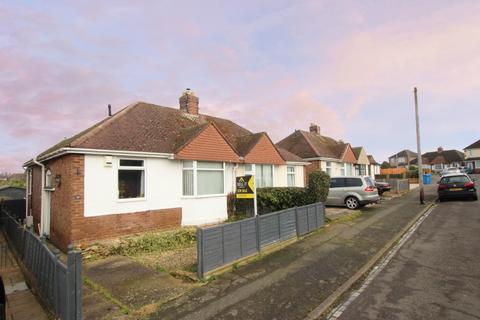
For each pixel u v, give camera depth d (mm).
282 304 5297
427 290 5703
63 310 4688
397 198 23547
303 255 8305
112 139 10953
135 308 5238
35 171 15031
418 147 19797
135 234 10688
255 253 8203
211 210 13727
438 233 10547
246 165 16875
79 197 9703
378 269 7098
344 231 11359
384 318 4715
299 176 21984
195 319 4805
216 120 19656
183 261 8203
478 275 6379
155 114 14742
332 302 5324
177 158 12227
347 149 28578
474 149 65062
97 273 7188
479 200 19250
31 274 7184
